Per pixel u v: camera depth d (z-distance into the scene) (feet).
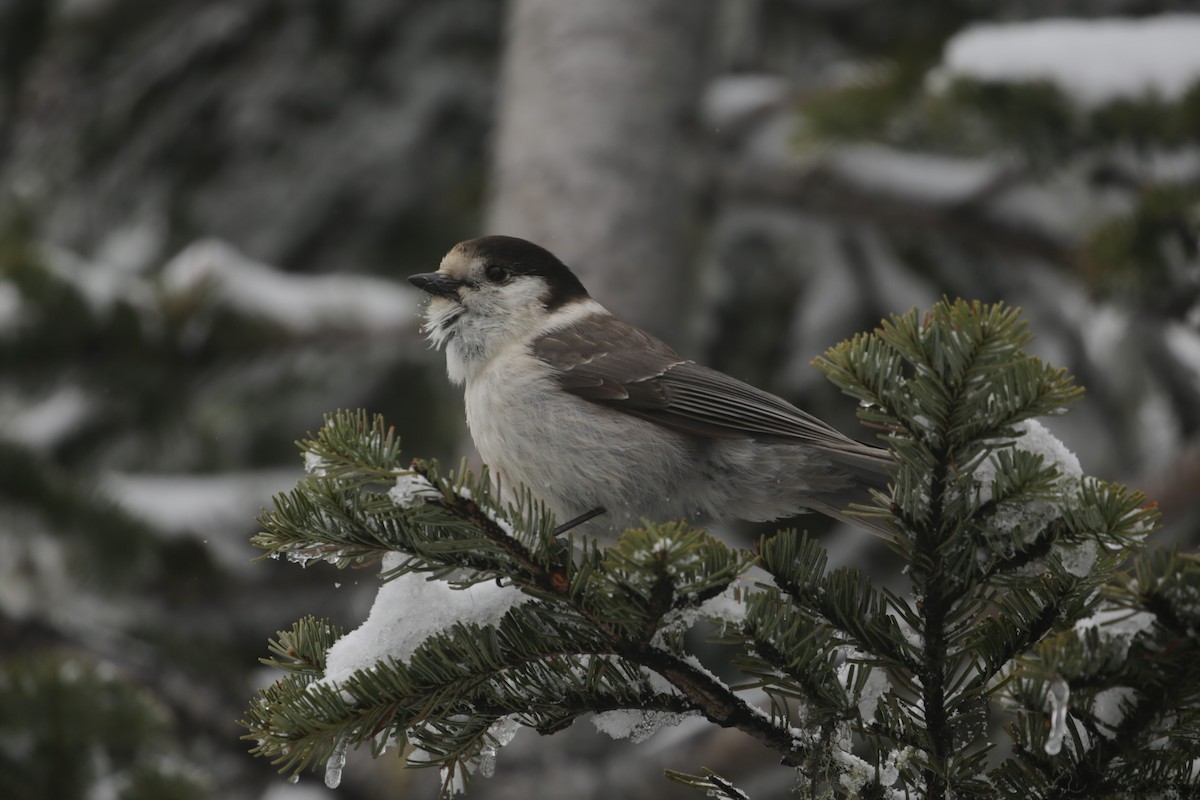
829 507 22.86
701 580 13.39
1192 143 29.04
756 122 42.70
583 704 14.85
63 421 42.34
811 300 47.16
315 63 55.57
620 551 13.00
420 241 55.57
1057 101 29.35
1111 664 12.58
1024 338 13.15
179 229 55.57
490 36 56.49
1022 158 30.76
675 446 22.80
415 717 14.49
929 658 13.83
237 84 55.31
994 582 13.69
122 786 25.35
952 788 13.58
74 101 54.95
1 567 36.55
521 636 14.75
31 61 54.49
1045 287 44.88
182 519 40.01
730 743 32.42
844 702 14.12
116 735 25.99
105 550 36.60
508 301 25.26
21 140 55.31
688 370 23.53
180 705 34.50
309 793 34.94
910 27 48.37
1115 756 13.10
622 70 41.45
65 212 55.42
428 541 14.80
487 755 15.20
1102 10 47.42
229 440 46.83
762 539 14.40
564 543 14.90
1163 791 13.12
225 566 39.40
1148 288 28.58
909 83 33.45
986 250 41.14
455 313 25.55
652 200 40.98
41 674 26.11
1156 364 40.09
